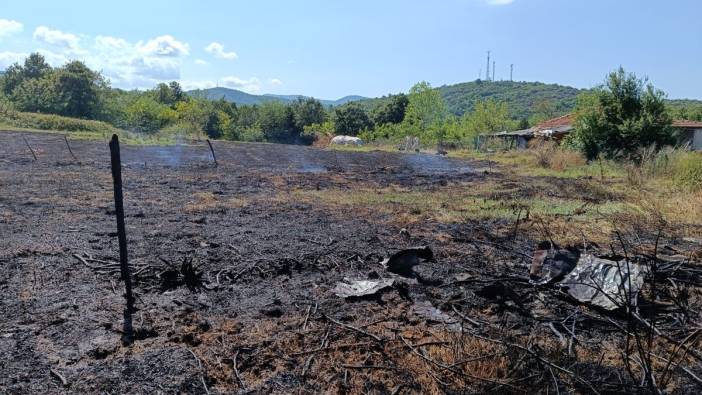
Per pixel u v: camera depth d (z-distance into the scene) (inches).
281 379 123.0
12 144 831.7
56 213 316.5
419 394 118.0
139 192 427.2
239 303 172.9
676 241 278.8
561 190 500.1
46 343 137.3
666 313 168.7
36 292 175.5
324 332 150.0
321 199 424.2
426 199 433.7
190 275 192.9
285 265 213.2
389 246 257.3
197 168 660.7
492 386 120.0
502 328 154.3
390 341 145.1
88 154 755.4
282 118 2514.8
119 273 197.9
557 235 288.0
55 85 1760.6
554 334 154.3
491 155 1125.1
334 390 119.0
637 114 789.9
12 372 120.8
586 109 854.5
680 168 517.0
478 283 198.2
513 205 394.9
